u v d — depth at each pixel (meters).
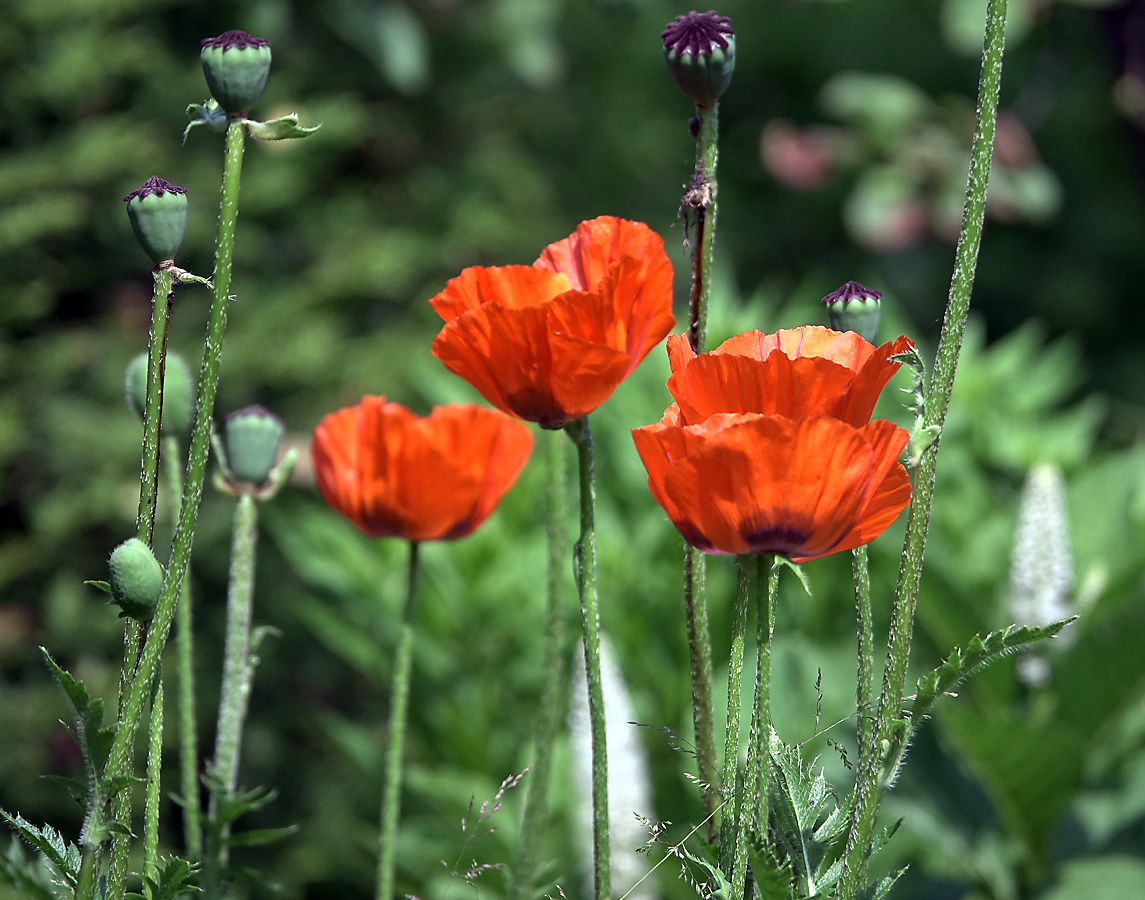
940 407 1.09
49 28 4.54
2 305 4.52
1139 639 2.00
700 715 1.20
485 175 5.73
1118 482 2.52
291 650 4.53
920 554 1.09
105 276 4.86
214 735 4.39
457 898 1.93
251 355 4.79
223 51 1.09
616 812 1.72
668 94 6.96
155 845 1.16
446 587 2.52
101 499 4.29
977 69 6.87
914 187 4.84
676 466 1.09
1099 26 4.83
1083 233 6.80
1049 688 2.19
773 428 1.07
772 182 7.05
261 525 3.97
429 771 2.46
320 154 5.21
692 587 1.19
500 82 5.79
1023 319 6.71
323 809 4.18
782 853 1.12
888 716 1.09
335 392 4.98
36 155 4.56
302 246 5.34
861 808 1.09
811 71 7.20
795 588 2.34
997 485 2.82
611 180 6.55
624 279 1.16
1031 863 2.11
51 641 4.18
